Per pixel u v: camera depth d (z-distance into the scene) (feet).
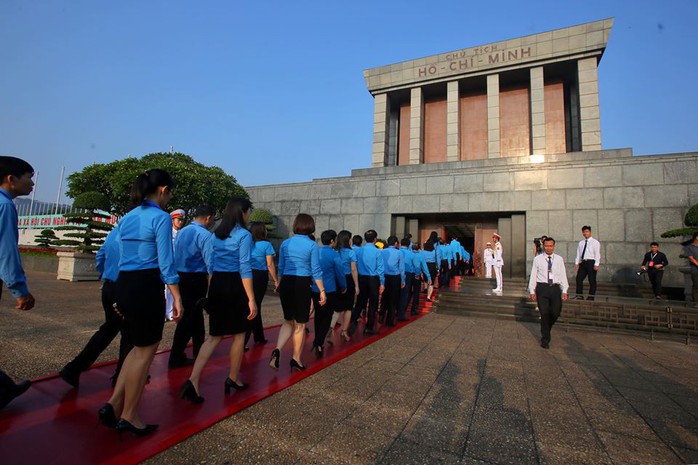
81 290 37.27
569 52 63.72
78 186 62.03
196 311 15.43
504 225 53.88
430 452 9.14
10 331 19.13
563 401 13.01
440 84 74.79
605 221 46.85
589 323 28.22
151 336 9.14
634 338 25.71
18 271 8.86
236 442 9.27
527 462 8.89
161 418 10.27
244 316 12.33
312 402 12.05
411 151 74.64
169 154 69.36
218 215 67.87
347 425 10.44
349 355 18.34
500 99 74.08
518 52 67.21
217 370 14.88
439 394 13.20
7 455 8.09
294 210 67.31
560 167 50.06
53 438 8.94
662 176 45.09
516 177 52.29
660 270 33.96
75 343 17.43
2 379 10.09
